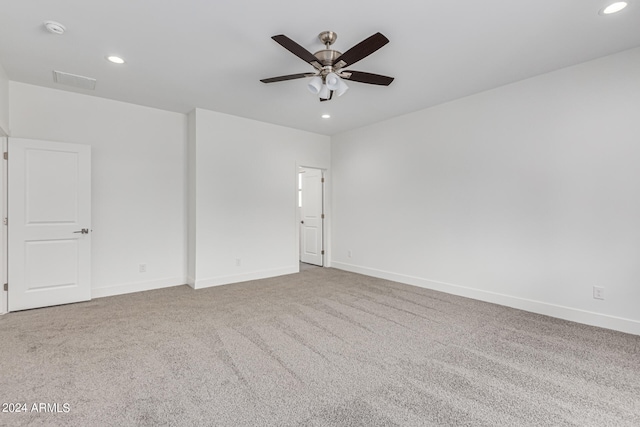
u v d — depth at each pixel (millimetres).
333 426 1573
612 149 2789
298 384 1946
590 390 1883
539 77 3219
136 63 2934
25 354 2309
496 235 3578
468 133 3816
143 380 1978
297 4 2082
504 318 3105
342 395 1836
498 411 1688
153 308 3398
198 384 1938
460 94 3758
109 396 1811
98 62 2910
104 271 3863
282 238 5164
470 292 3818
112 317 3107
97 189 3811
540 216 3230
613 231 2797
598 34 2453
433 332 2764
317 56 2525
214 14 2195
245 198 4715
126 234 4012
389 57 2830
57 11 2150
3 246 3193
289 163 5246
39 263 3354
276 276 5051
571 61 2914
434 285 4199
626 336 2656
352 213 5430
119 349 2404
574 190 3006
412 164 4461
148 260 4176
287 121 4879
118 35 2465
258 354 2340
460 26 2342
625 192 2730
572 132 3010
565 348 2443
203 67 3014
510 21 2279
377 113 4484
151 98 3854
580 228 2979
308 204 6312
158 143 4246
